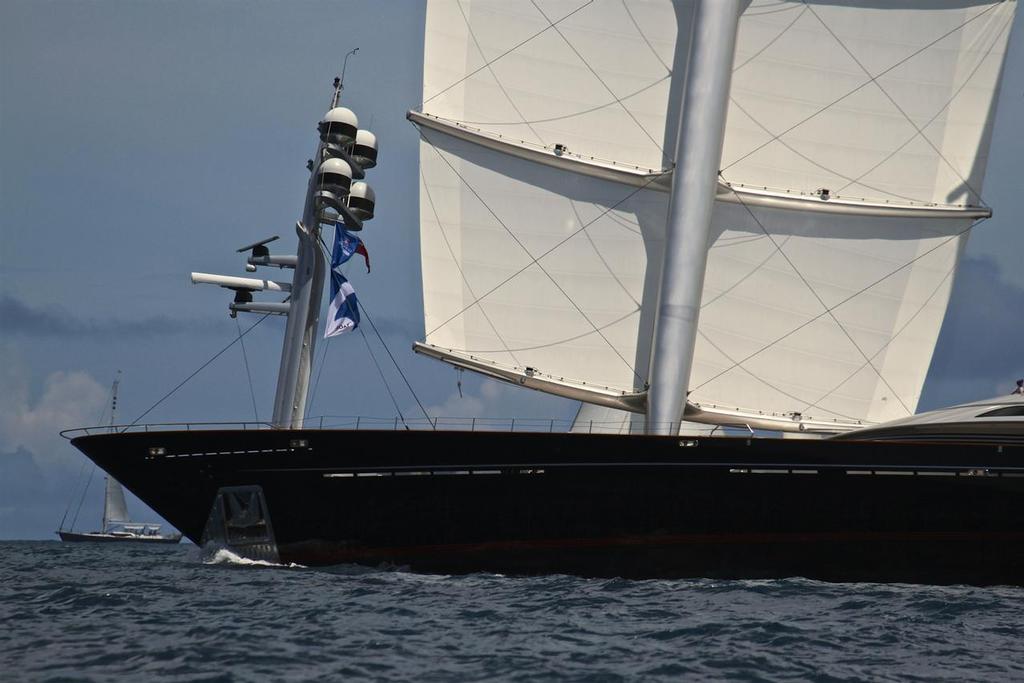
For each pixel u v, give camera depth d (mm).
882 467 94188
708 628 66938
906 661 59250
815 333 127125
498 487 94188
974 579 95688
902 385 127250
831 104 129625
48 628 65062
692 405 122938
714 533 94250
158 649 58062
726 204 127875
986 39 129250
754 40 130500
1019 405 99250
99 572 108125
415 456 94688
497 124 127250
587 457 93625
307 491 96062
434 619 69062
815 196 127562
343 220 112500
